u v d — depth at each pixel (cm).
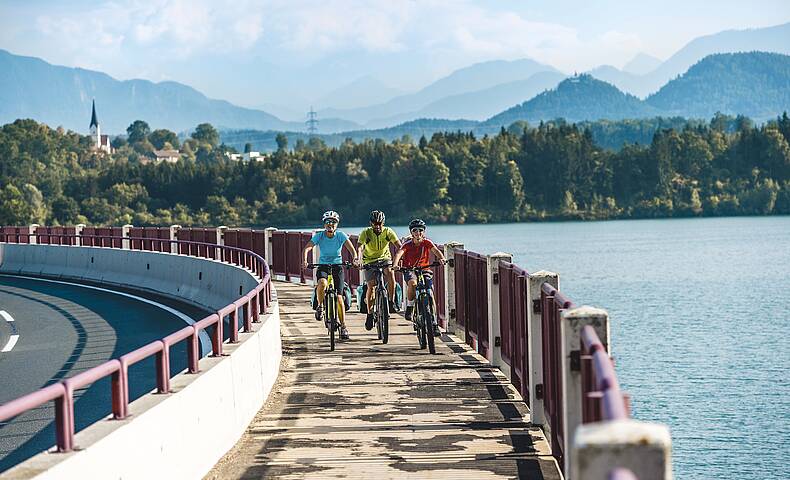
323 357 1597
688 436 2812
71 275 3519
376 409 1186
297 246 3053
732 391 3412
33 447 1056
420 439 1032
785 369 3828
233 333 1141
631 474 337
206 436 919
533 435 1041
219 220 19362
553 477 880
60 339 1950
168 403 813
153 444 770
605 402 440
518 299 1216
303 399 1257
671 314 5928
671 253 11625
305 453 982
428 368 1470
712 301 6662
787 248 12219
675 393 3403
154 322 2192
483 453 970
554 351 930
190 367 938
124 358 750
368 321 1789
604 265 10044
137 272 3114
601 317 766
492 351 1454
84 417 1206
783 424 2919
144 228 4100
